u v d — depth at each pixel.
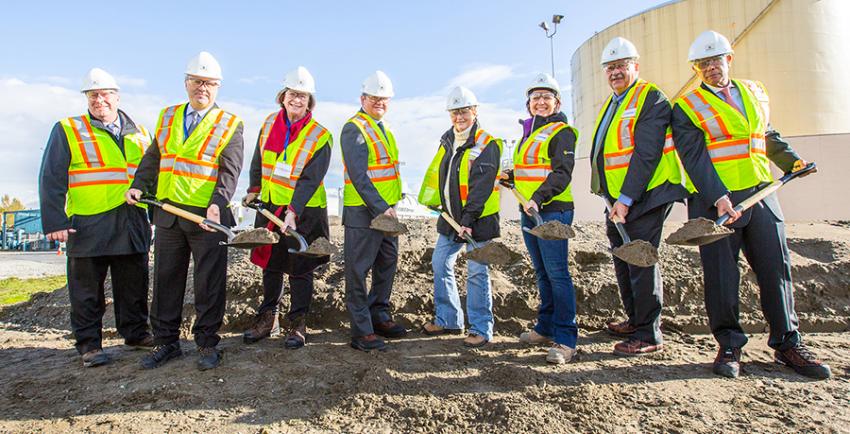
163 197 3.78
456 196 4.23
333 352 4.09
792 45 15.03
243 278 5.39
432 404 3.03
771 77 15.16
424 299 5.12
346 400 3.09
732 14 15.36
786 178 3.64
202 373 3.58
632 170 3.62
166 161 3.77
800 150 11.36
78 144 3.84
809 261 5.59
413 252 6.03
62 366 3.89
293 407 3.04
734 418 2.79
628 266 4.32
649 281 3.92
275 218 3.94
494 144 4.16
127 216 4.00
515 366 3.64
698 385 3.30
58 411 3.03
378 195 3.95
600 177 4.08
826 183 11.17
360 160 3.97
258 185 4.45
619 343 4.06
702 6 15.62
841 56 15.30
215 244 3.75
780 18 15.05
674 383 3.34
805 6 15.05
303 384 3.37
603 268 5.63
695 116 3.59
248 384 3.38
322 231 4.43
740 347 3.55
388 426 2.79
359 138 4.03
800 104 15.01
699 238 3.17
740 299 5.02
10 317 5.93
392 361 3.84
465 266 5.69
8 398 3.23
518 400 3.04
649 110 3.68
